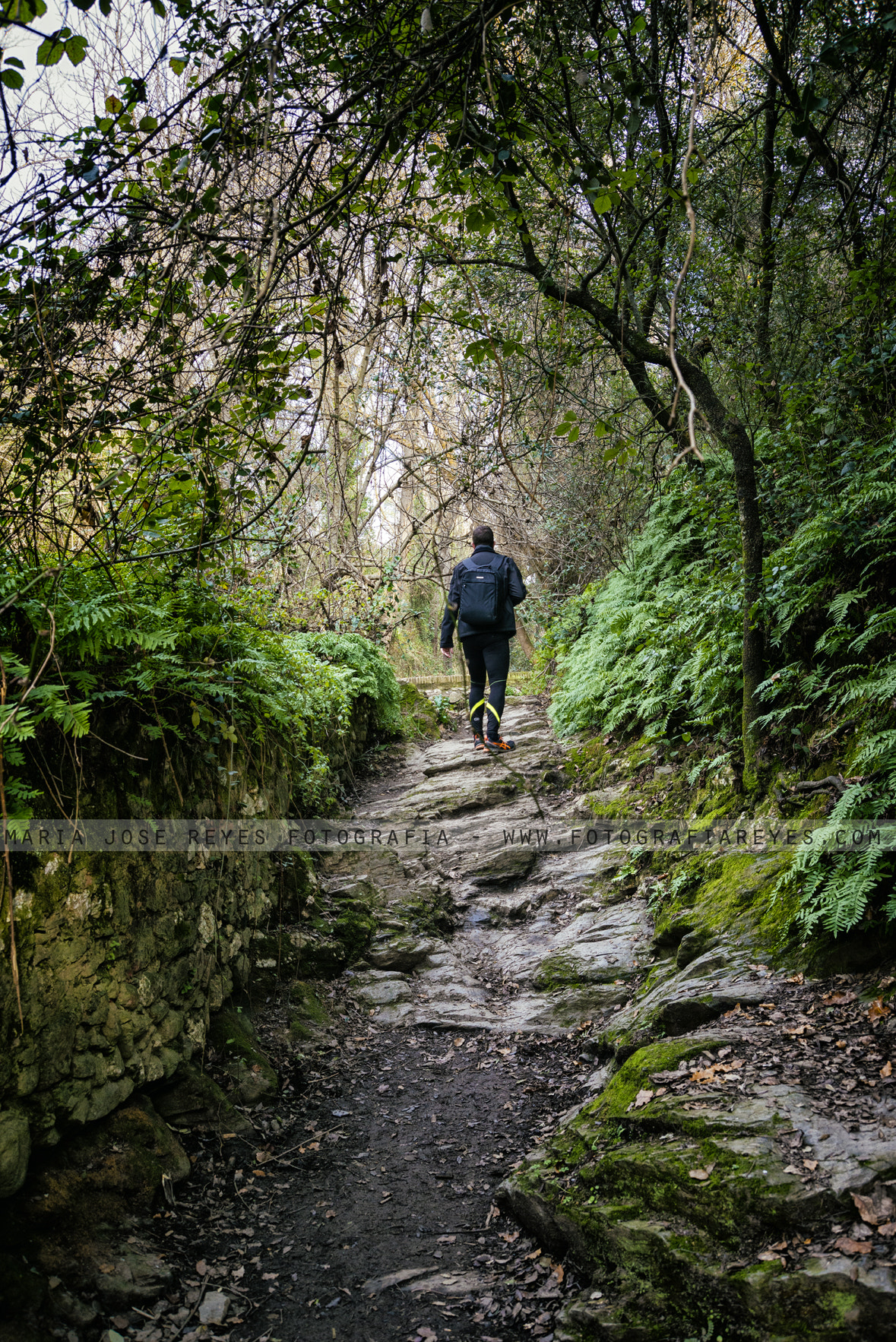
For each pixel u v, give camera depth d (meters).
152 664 3.13
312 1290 2.61
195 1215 2.91
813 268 5.66
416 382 5.93
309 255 2.95
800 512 5.01
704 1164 2.42
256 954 4.52
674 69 4.54
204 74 4.86
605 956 4.72
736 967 3.55
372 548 10.47
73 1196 2.63
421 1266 2.70
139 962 3.16
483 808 7.35
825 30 4.51
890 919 2.99
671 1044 3.10
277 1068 3.93
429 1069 4.06
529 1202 2.78
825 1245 2.10
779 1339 1.97
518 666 17.20
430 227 3.32
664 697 6.26
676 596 6.57
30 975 2.56
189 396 2.89
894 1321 1.88
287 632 7.02
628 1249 2.38
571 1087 3.69
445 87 2.92
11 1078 2.45
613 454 3.71
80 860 2.84
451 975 5.00
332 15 3.04
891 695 3.81
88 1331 2.30
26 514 2.76
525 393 4.96
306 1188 3.14
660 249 5.02
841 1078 2.64
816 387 5.18
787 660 4.81
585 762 7.56
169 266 2.79
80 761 2.81
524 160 3.05
